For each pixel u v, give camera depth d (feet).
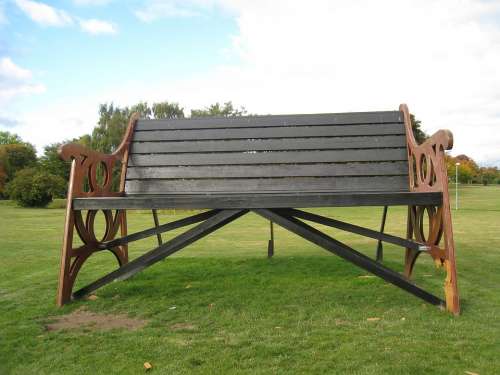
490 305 13.79
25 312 13.84
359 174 16.60
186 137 18.10
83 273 20.53
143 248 30.66
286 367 9.25
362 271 19.60
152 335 11.50
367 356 9.74
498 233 37.24
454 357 9.63
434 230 13.93
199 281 18.17
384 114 17.81
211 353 10.09
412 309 13.46
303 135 17.49
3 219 60.90
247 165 17.16
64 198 136.98
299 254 26.43
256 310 13.66
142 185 17.44
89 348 10.58
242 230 44.29
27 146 222.07
